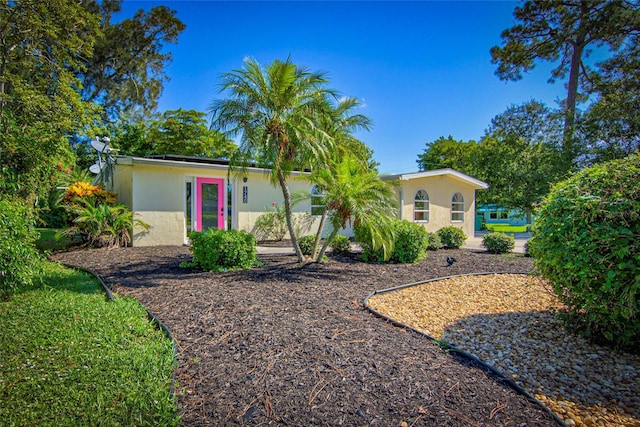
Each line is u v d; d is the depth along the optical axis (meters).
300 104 6.77
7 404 2.15
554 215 3.52
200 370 2.64
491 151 22.23
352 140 8.86
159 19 21.34
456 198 15.77
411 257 8.01
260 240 11.85
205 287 5.20
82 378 2.46
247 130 6.52
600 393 2.59
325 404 2.22
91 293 4.77
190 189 10.76
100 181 11.66
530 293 5.51
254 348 3.04
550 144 20.02
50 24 8.17
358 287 5.54
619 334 3.24
